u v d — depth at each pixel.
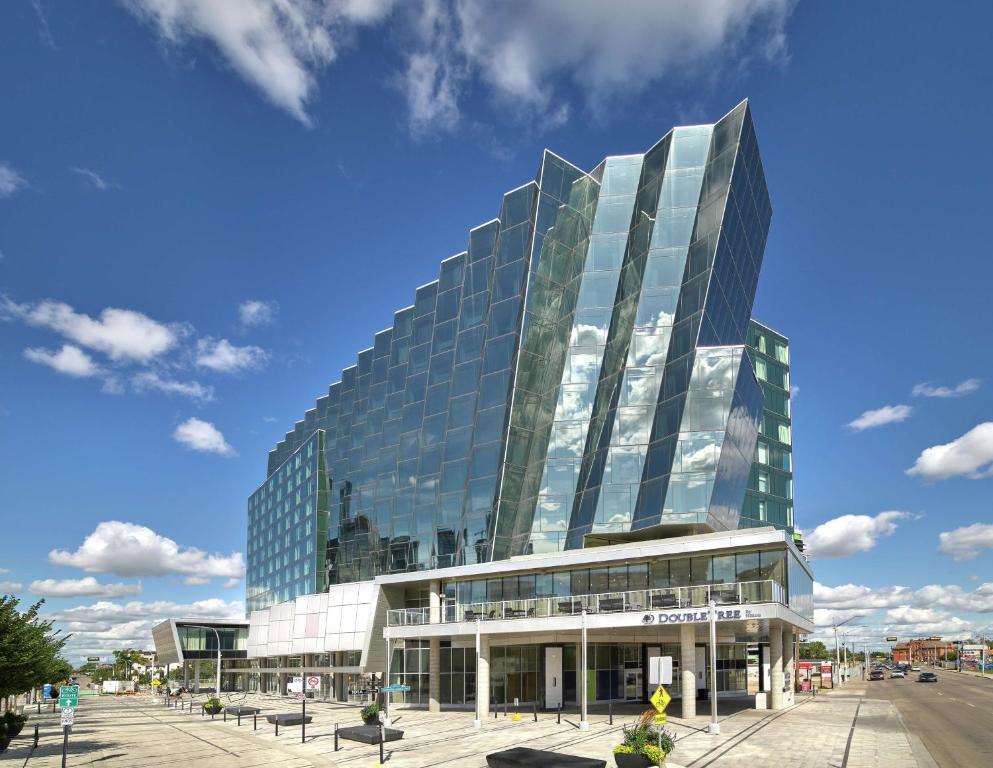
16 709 58.31
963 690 69.94
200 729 42.34
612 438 49.84
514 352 55.03
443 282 67.25
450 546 56.50
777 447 79.62
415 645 54.47
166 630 106.19
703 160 53.34
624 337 52.47
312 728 39.72
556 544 50.84
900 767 21.73
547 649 46.41
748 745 26.52
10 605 30.77
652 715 23.11
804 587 47.62
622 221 56.22
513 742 29.66
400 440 68.81
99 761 28.59
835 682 87.44
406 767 24.59
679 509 45.31
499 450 53.84
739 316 54.69
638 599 36.84
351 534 76.88
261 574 107.56
